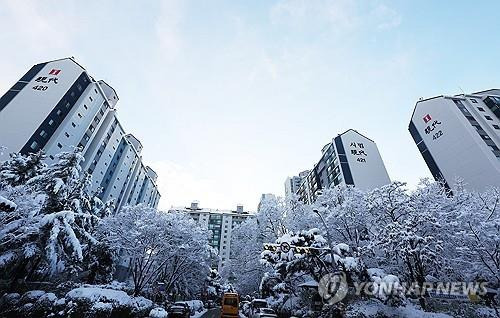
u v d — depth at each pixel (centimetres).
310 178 7631
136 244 2667
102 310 1598
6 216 1627
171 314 2247
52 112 4291
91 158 4941
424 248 1808
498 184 4003
